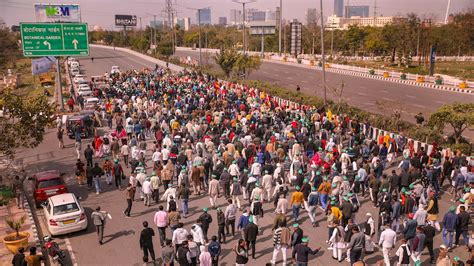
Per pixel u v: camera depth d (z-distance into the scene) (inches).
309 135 1090.7
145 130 1269.7
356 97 1867.6
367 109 1595.7
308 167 912.9
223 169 812.6
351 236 532.7
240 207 740.7
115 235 663.8
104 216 638.5
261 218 709.3
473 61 3378.4
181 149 972.6
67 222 647.1
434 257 576.4
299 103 1528.1
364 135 1072.2
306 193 713.0
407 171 753.6
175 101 1510.8
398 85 2237.9
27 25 1517.0
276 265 563.2
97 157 1091.3
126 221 714.8
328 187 730.8
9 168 1019.3
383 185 717.3
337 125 1163.3
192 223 692.7
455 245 604.1
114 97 1706.4
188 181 800.3
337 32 4562.0
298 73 2861.7
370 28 4146.2
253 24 4493.1
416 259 541.3
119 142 1155.9
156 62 3816.4
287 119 1198.3
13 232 668.1
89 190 869.2
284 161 891.4
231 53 2490.2
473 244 578.9
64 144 1224.2
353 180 800.3
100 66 3535.9
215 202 774.5
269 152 914.1
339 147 971.9
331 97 1877.5
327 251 598.5
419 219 595.2
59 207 652.1
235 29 7190.0
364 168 797.2
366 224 585.0
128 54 4948.3
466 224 591.8
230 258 582.9
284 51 4527.6
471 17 3294.8
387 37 3543.3
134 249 618.2
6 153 875.4
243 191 796.0
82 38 1585.9
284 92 1803.6
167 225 613.0
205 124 1140.5
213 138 1034.7
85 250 617.3
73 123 1277.1
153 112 1396.4
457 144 1004.6
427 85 2177.7
